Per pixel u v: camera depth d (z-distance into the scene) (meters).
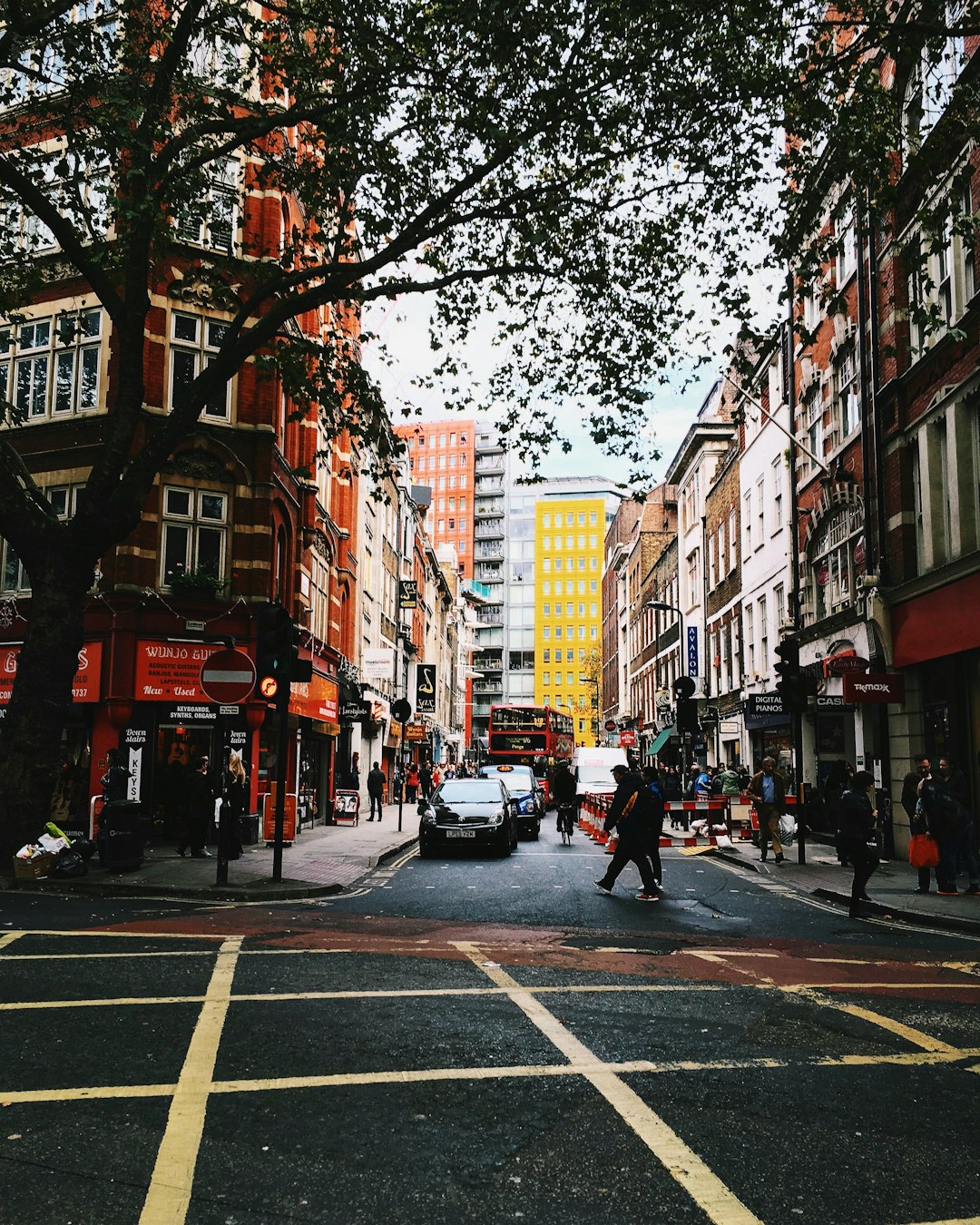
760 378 31.38
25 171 14.20
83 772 20.33
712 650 39.91
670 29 11.48
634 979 7.49
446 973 7.52
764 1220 3.43
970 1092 4.90
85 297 21.36
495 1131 4.19
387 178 13.80
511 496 149.62
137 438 20.42
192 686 20.45
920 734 18.75
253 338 13.73
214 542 21.42
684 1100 4.64
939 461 18.17
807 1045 5.69
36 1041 5.40
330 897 12.92
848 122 11.90
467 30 11.75
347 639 34.00
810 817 24.80
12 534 13.52
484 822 19.62
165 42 13.55
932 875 16.50
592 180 13.75
